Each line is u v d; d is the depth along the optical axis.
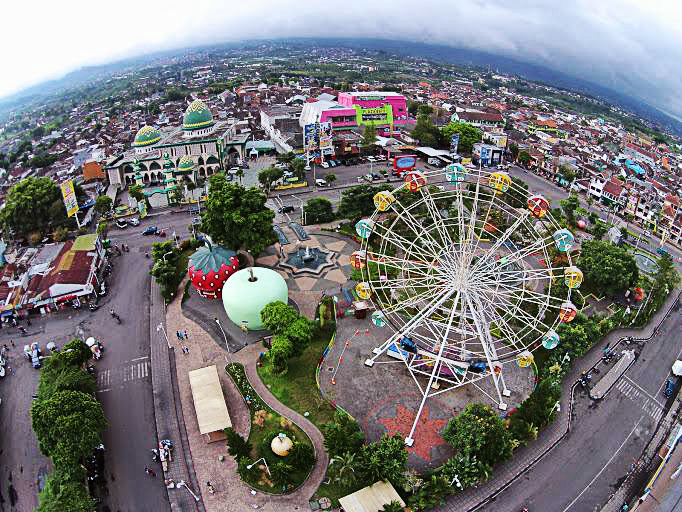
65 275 99.81
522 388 79.12
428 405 75.25
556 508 61.03
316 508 59.28
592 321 91.00
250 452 66.19
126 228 136.62
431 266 85.25
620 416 75.81
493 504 61.09
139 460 65.94
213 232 109.38
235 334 90.81
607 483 64.81
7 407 75.00
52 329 93.12
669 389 80.94
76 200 133.75
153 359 84.56
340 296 102.44
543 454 68.56
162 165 169.62
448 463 62.69
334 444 63.06
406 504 59.06
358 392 77.31
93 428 62.84
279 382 78.81
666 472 66.25
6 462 66.25
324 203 135.50
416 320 80.88
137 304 101.06
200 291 101.62
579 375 83.62
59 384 69.25
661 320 100.94
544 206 78.81
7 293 99.50
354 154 199.88
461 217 84.88
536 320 76.56
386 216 139.50
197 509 59.25
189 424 71.50
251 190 112.25
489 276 93.38
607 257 104.12
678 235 136.38
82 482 61.38
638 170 182.38
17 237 133.50
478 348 88.06
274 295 89.31
